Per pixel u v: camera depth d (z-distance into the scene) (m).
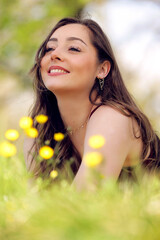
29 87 6.77
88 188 1.45
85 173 1.64
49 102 2.27
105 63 2.11
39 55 2.29
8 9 6.53
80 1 6.20
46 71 2.02
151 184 1.34
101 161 1.33
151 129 2.05
